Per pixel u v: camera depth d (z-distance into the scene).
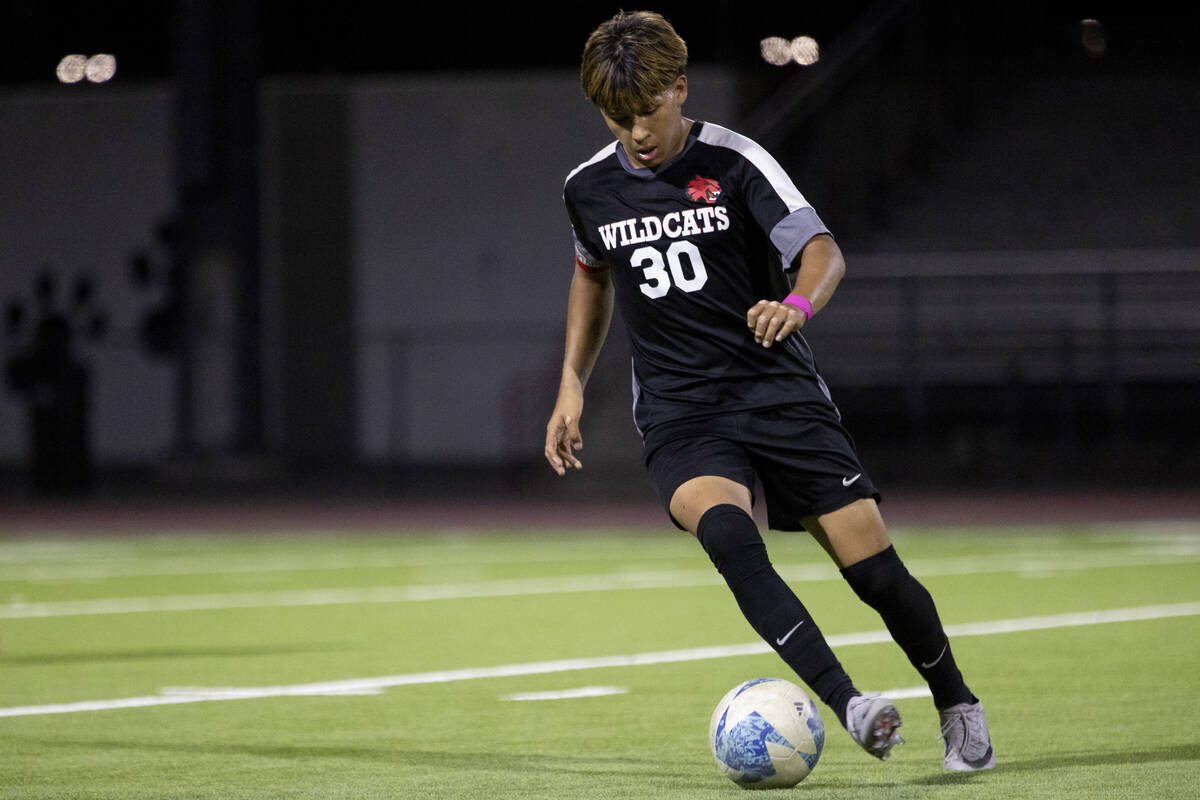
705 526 15.88
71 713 22.72
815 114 88.81
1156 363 77.81
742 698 16.61
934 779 17.02
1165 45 97.00
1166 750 18.81
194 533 64.25
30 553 55.38
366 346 105.12
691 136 16.69
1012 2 96.69
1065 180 89.31
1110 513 66.12
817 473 16.31
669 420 16.67
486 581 44.44
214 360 101.06
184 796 16.77
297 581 44.94
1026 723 20.86
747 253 16.48
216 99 91.50
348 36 107.44
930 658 16.94
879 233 86.88
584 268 17.80
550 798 16.41
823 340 80.31
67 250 106.56
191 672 27.20
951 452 78.75
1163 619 33.25
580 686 25.11
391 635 32.50
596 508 74.75
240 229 91.88
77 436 85.75
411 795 16.67
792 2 101.50
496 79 105.06
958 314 80.81
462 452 104.75
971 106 95.25
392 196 105.44
